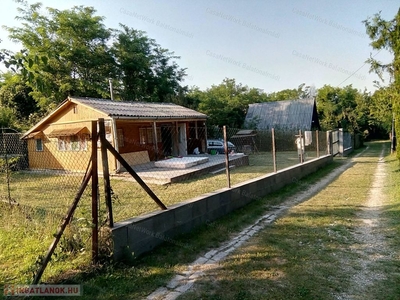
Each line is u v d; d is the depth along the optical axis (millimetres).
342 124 32531
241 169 12070
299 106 28953
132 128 14148
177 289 2912
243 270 3289
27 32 20641
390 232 4414
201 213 4883
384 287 2867
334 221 5070
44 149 14664
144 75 26688
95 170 3334
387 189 7648
